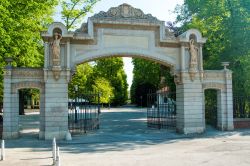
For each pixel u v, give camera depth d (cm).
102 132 2955
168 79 4406
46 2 3266
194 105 2769
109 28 2636
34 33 3167
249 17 3291
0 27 2595
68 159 1675
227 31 3375
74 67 2566
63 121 2497
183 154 1794
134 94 10744
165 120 3800
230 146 2080
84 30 2609
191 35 2772
